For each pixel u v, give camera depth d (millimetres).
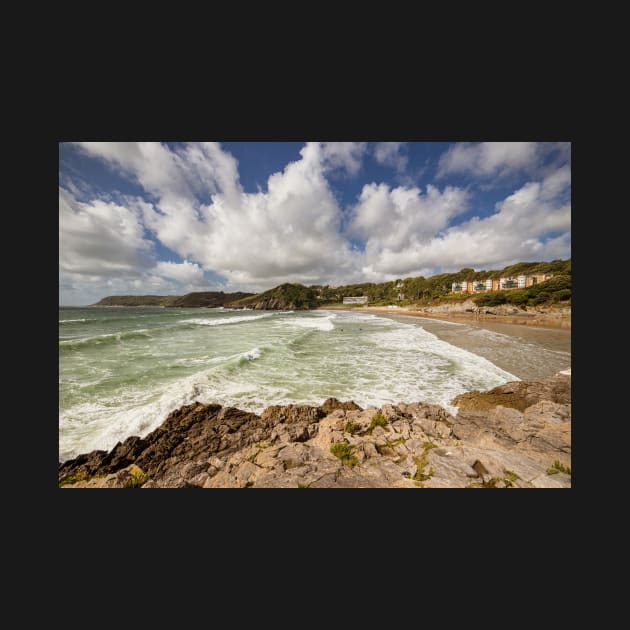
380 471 5258
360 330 31141
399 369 14078
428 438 6766
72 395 10164
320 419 8914
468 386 11688
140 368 13609
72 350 18031
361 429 7488
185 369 13469
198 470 6336
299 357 16609
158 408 9062
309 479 5047
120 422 8281
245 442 7668
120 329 29359
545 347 20219
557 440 6074
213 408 9469
